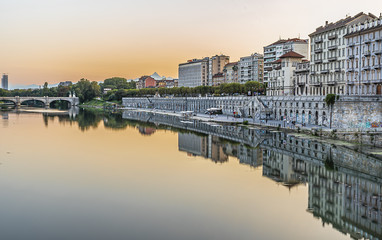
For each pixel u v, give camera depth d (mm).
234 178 68062
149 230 45000
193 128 157750
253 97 173875
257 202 54875
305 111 136750
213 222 47531
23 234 43531
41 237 42844
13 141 110312
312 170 73750
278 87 189500
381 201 54906
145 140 118375
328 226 46438
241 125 155000
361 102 107188
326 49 149375
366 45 124438
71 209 51688
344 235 43875
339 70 140125
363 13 138125
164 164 80000
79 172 72000
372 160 80000
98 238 42750
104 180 66250
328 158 84500
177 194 58375
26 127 152750
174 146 105438
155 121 198250
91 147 102062
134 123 184875
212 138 122875
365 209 51875
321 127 119438
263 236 43688
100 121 195625
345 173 71500
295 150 95750
